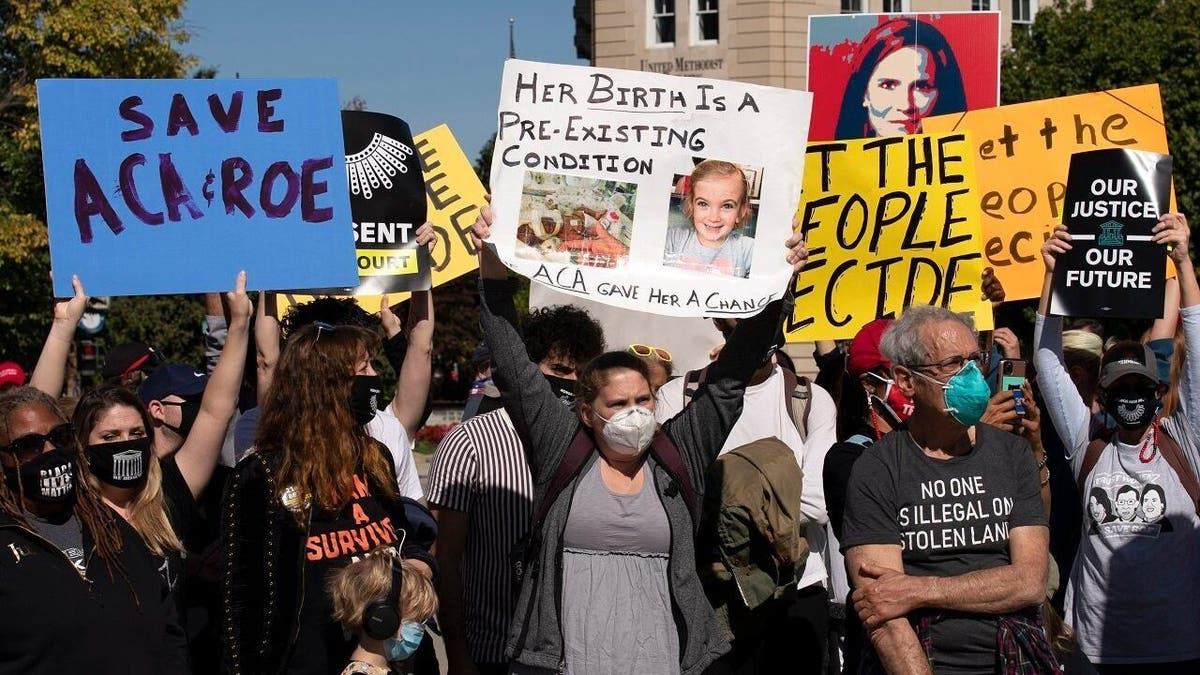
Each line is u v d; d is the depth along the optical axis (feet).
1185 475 17.95
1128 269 19.69
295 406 14.75
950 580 14.02
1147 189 19.74
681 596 14.70
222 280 17.72
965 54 32.01
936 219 22.88
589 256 15.92
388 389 92.22
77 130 17.42
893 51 32.12
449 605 17.38
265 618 14.46
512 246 15.80
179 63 101.50
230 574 14.61
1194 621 17.80
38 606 13.48
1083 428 18.62
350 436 14.90
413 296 19.74
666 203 16.02
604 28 106.73
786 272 15.96
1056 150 25.48
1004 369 19.12
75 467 14.03
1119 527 17.94
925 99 32.17
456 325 168.04
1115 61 86.89
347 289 19.66
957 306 22.79
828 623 19.35
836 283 23.18
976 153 25.82
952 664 14.11
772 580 17.25
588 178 15.97
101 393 14.80
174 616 14.65
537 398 15.03
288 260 17.93
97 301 77.61
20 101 99.55
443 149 25.03
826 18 32.12
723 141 16.05
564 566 14.62
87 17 95.09
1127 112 25.22
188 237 17.67
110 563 14.06
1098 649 18.02
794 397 19.97
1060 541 19.90
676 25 104.01
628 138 16.01
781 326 15.96
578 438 14.89
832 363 23.30
